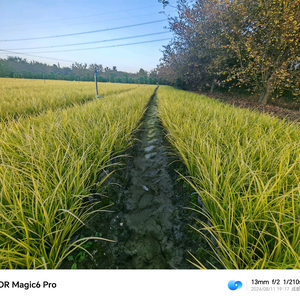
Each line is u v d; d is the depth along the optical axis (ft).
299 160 6.08
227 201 5.25
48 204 5.08
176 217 6.55
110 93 42.83
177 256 5.11
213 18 37.19
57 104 21.81
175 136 10.84
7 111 15.38
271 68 29.35
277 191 5.26
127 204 7.18
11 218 4.50
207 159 7.07
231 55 35.50
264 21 26.00
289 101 29.07
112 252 5.13
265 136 8.73
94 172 7.27
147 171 9.68
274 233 4.47
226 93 46.96
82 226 5.78
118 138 10.78
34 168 6.48
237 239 4.73
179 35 52.16
